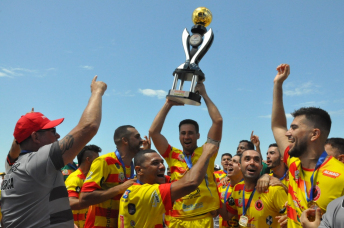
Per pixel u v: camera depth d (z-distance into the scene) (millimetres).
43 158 2230
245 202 4234
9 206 2281
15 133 2498
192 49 4125
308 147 2678
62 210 2344
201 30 4254
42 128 2496
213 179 4434
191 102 3934
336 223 1914
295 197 2785
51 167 2221
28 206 2236
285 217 3209
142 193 3098
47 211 2264
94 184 4121
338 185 2432
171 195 2965
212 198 4234
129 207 3158
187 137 4539
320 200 2486
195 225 4109
